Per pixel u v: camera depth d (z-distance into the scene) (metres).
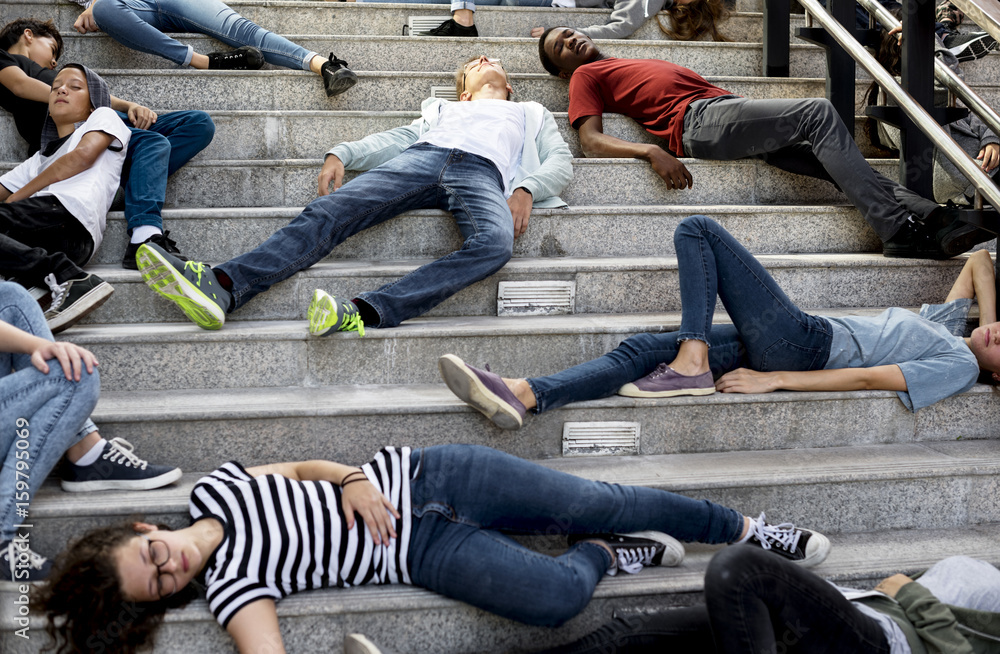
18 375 1.67
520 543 1.87
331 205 2.46
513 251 2.80
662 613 1.62
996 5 2.26
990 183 2.41
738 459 2.13
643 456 2.15
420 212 2.68
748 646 1.43
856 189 2.78
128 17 3.26
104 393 2.13
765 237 2.91
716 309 2.71
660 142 3.38
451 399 2.09
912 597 1.63
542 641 1.71
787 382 2.20
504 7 3.95
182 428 1.95
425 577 1.65
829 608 1.49
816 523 2.03
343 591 1.66
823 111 2.82
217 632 1.57
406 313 2.31
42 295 2.13
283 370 2.22
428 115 2.94
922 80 2.74
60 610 1.43
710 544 1.94
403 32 3.82
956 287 2.49
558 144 2.92
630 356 2.18
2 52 2.82
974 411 2.29
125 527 1.53
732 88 3.50
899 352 2.24
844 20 3.13
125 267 2.49
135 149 2.61
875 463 2.09
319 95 3.29
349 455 2.03
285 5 3.73
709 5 3.85
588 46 3.37
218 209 2.68
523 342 2.29
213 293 2.19
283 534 1.60
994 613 1.58
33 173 2.54
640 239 2.85
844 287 2.69
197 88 3.21
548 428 2.12
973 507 2.10
